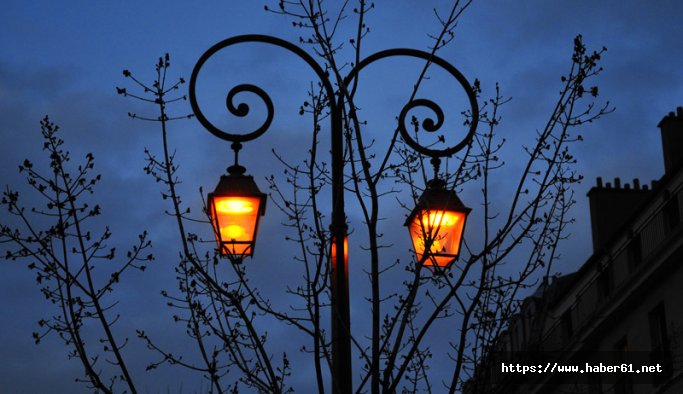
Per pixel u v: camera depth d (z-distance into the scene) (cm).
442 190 931
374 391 823
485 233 896
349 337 870
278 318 862
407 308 852
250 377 845
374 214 885
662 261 2736
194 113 971
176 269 893
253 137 972
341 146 934
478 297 861
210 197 925
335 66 936
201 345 864
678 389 2605
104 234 859
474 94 977
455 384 841
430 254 884
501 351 911
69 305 827
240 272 894
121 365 809
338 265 895
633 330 2853
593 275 3019
